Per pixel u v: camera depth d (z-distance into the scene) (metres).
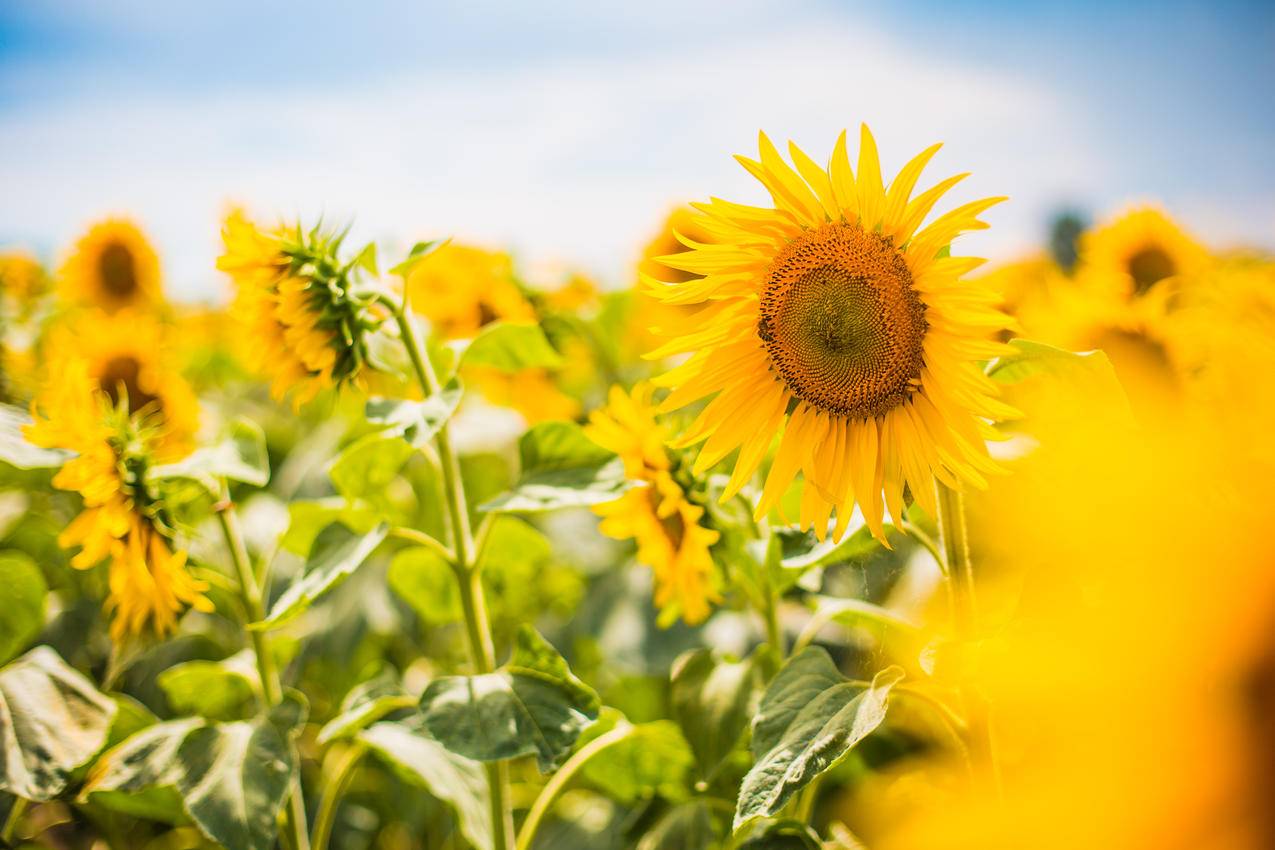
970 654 0.93
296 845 1.30
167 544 1.26
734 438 1.12
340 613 1.79
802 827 1.17
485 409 1.99
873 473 1.08
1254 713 0.32
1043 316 1.33
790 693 1.05
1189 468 0.41
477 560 1.29
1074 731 0.34
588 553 1.86
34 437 1.22
